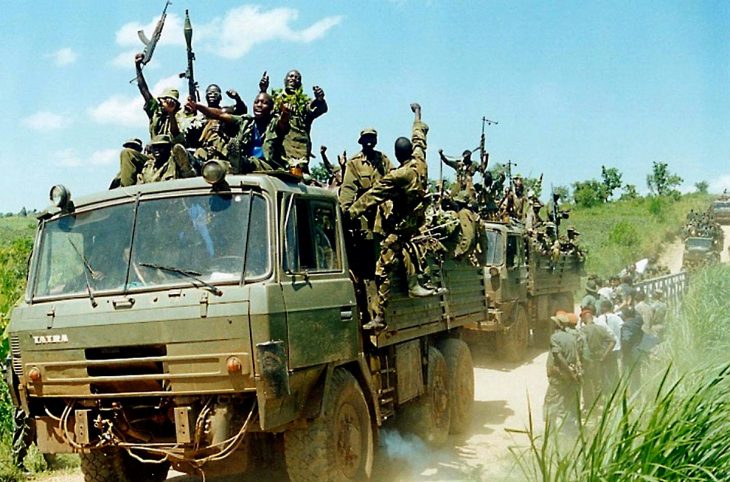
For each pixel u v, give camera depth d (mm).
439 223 9594
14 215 63750
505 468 7844
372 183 8203
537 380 14320
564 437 8945
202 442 5828
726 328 11648
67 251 6500
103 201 6539
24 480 8367
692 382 5918
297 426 6273
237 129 7664
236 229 6086
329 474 6305
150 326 5824
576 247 22125
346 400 6742
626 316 11562
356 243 7496
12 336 6410
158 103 8547
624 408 4660
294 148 8336
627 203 73250
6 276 14359
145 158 7723
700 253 37188
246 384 5613
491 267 15242
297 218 6457
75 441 6219
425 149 8031
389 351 7980
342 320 6703
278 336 5730
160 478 7625
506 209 18812
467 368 10203
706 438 4527
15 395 6426
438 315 9258
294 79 8836
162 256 6160
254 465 6586
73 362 6090
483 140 17062
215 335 5672
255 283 5867
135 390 5922
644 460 4414
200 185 6297
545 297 18922
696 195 75750
